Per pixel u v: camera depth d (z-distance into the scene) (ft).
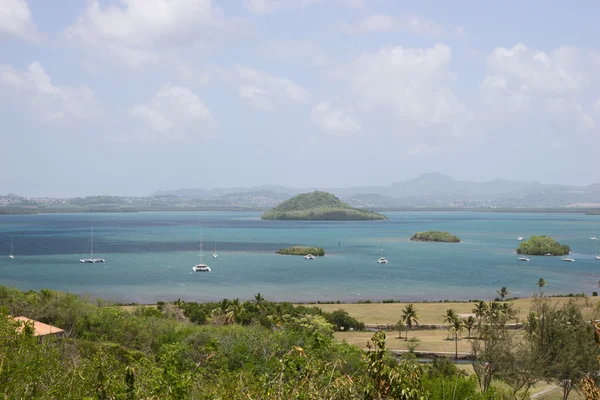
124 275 550.36
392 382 36.04
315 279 532.73
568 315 124.16
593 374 110.32
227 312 277.03
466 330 279.69
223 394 47.55
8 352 52.65
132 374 48.26
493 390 88.63
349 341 245.65
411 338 268.00
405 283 511.40
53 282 499.92
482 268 627.05
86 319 190.49
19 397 45.37
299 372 44.83
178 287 477.77
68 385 49.88
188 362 71.56
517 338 132.36
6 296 216.13
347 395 40.22
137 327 187.83
